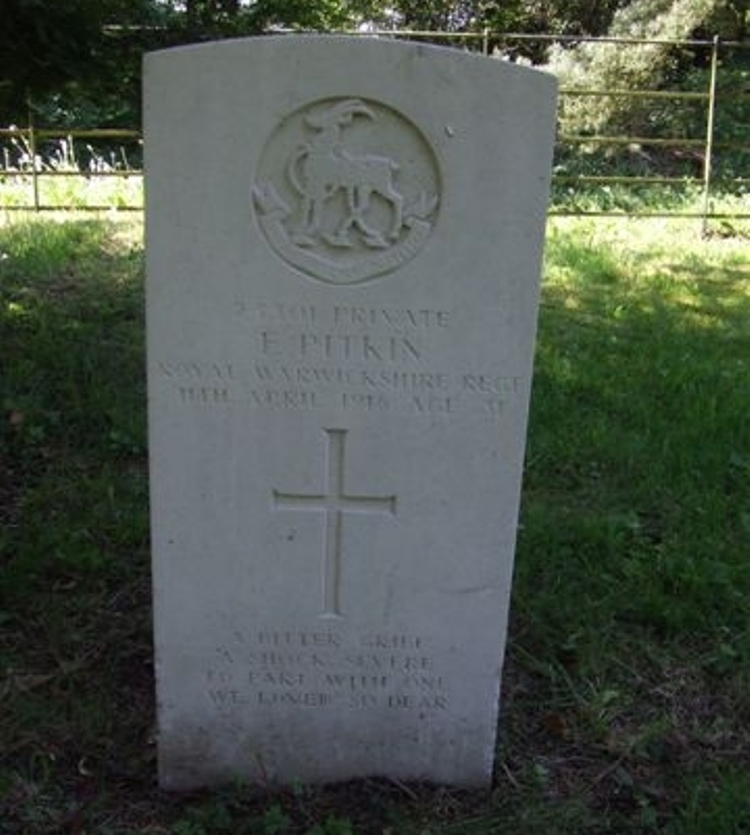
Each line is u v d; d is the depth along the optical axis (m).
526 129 1.32
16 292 3.16
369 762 1.56
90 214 4.24
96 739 1.61
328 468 1.43
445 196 1.34
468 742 1.55
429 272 1.36
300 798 1.54
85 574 1.94
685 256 4.04
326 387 1.40
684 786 1.56
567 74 5.78
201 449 1.41
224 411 1.40
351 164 1.33
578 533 2.08
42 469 2.28
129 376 2.63
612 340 3.05
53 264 3.45
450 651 1.51
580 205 4.89
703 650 1.82
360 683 1.52
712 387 2.73
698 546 2.04
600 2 7.12
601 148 5.83
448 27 7.49
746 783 1.55
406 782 1.57
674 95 4.47
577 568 1.99
